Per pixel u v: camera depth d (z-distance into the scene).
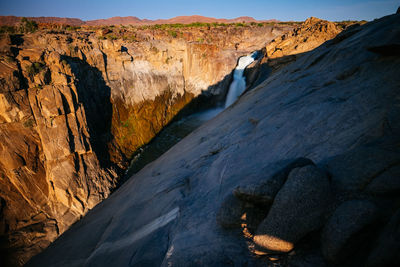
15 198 21.25
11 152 21.11
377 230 2.39
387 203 2.61
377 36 7.24
